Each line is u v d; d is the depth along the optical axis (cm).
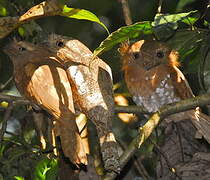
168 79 1238
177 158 1161
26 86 1152
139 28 1025
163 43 1270
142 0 1559
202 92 1359
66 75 1153
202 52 1141
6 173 1116
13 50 1233
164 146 1177
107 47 1042
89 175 1136
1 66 1402
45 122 1199
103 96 1126
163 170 1152
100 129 1088
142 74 1250
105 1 1402
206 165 1116
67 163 1116
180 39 1172
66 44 1230
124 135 1509
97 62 1181
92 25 1526
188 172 1117
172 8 1514
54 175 1019
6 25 994
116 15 1593
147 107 1252
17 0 1265
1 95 1135
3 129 1102
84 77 1141
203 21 1175
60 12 1001
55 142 1142
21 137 1183
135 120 1355
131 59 1273
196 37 1159
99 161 1168
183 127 1195
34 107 1165
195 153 1130
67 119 1079
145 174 1260
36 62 1188
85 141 1220
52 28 1507
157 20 991
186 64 1348
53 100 1112
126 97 1413
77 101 1138
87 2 1395
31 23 1280
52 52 1240
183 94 1240
